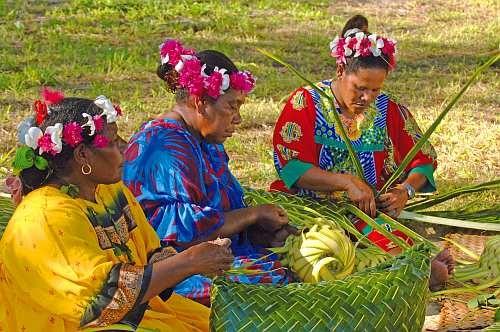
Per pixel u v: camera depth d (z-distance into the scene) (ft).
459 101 35.63
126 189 16.15
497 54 21.22
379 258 19.56
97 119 14.64
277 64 41.11
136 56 40.91
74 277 14.24
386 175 22.59
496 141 31.09
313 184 21.53
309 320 15.65
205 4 51.37
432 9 52.54
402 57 42.34
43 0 51.16
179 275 14.74
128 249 15.65
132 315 14.79
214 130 18.35
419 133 22.77
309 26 48.19
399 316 16.24
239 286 16.02
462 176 28.35
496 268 20.43
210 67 18.13
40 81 37.11
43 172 14.78
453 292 19.66
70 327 14.79
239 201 19.76
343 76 21.17
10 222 14.75
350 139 21.98
